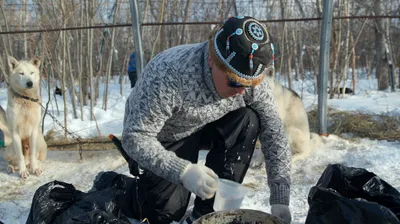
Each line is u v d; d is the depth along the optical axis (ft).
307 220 6.12
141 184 7.88
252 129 7.47
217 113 7.11
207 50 6.31
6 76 19.04
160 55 6.95
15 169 13.16
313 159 13.24
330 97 27.25
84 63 24.63
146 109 6.48
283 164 6.98
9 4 22.54
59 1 19.42
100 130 17.85
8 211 9.31
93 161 13.53
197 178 5.91
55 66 21.15
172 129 7.45
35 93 13.42
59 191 7.26
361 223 5.44
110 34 26.08
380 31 35.65
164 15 24.79
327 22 14.42
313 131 17.21
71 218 6.22
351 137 15.72
